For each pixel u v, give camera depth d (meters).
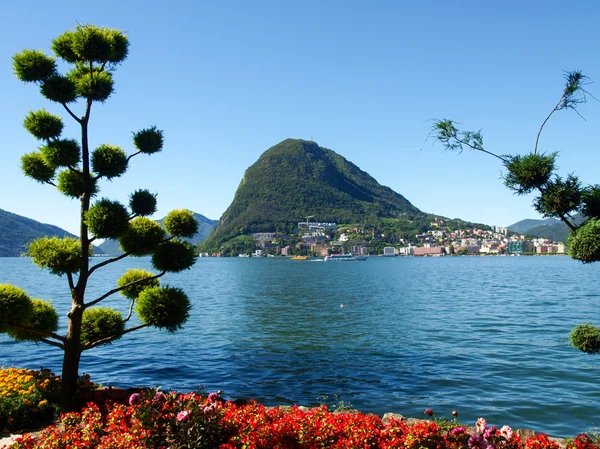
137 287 14.77
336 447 7.49
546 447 7.32
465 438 7.57
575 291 59.34
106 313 14.40
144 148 14.02
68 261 12.76
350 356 21.45
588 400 14.68
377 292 61.03
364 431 7.84
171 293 13.21
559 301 46.97
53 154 12.70
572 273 110.62
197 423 7.76
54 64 13.20
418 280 89.44
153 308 12.85
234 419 8.13
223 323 32.50
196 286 75.25
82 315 13.59
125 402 11.91
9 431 10.34
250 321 33.50
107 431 8.29
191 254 13.42
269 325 31.53
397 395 15.45
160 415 8.01
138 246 13.22
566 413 13.56
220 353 22.27
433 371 18.52
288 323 32.50
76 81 13.70
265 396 15.40
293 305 45.06
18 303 11.48
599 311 38.44
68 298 49.88
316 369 19.00
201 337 26.73
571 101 7.46
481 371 18.45
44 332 12.16
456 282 82.00
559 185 7.43
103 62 13.59
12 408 10.64
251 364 19.94
